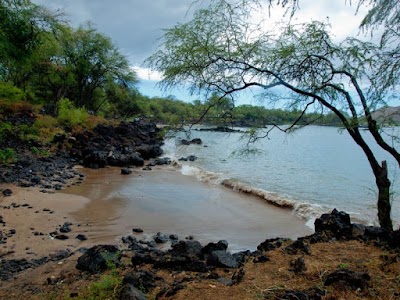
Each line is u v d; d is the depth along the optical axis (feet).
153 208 40.83
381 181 21.47
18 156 58.59
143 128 128.47
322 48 19.45
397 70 14.48
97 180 56.80
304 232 34.42
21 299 16.67
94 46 119.55
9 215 32.32
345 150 127.65
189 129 20.81
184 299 12.57
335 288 12.09
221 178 62.80
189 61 18.19
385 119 16.93
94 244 27.58
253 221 37.78
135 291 12.81
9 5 56.49
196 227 34.88
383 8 13.03
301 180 66.28
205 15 17.46
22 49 60.75
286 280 13.55
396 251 16.07
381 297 11.53
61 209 36.50
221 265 16.69
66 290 16.70
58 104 101.91
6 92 79.51
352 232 19.54
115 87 136.46
